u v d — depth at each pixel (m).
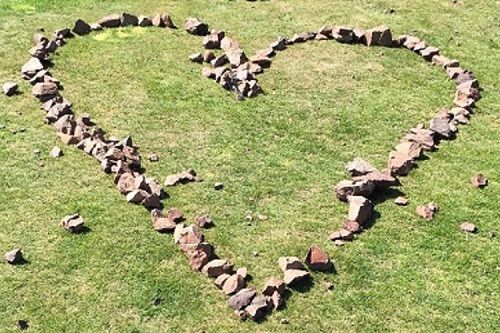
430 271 9.69
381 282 9.48
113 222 10.24
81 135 11.88
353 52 15.22
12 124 12.24
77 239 9.91
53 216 10.30
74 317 8.74
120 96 13.27
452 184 11.38
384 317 8.95
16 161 11.35
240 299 8.95
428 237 10.27
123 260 9.61
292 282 9.30
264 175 11.44
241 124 12.68
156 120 12.66
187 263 9.62
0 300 8.92
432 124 12.61
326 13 16.86
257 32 15.88
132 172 11.21
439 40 15.79
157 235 10.06
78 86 13.48
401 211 10.77
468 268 9.76
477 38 15.96
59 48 14.68
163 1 17.17
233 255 9.84
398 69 14.66
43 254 9.64
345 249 10.02
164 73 14.07
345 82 14.14
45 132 12.09
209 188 11.10
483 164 11.88
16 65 13.95
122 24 15.71
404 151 11.96
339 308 9.05
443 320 8.95
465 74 14.25
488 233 10.37
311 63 14.75
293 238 10.19
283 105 13.30
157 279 9.34
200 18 16.38
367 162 11.81
